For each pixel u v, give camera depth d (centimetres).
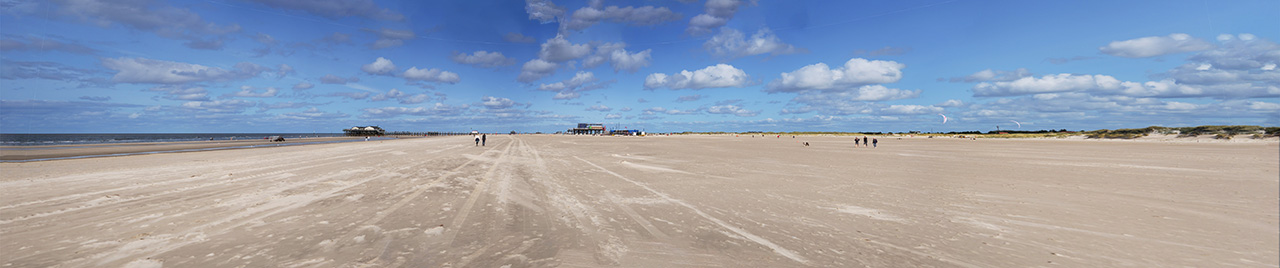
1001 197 838
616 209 701
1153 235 526
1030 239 511
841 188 976
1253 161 1712
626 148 3225
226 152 2614
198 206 704
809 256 442
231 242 473
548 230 547
